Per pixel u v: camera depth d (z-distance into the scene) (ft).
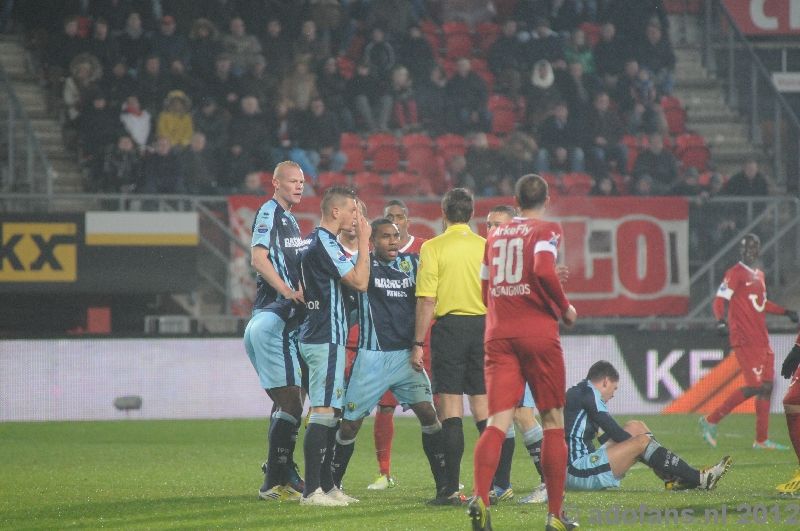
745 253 120.26
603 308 159.74
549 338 58.34
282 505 69.36
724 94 234.79
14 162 181.06
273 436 72.95
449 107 211.00
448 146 203.92
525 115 212.43
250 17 211.61
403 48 214.90
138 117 185.78
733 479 86.22
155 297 161.58
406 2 220.02
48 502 72.33
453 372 69.56
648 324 164.04
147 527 60.39
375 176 192.03
